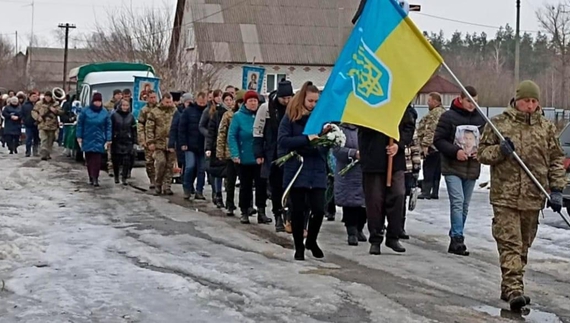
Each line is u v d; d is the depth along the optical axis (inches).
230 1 1955.0
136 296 305.9
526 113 302.4
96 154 698.2
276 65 1900.8
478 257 400.2
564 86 2126.0
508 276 300.4
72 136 946.7
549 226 511.5
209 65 1643.7
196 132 601.6
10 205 556.1
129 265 358.3
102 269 350.0
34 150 1061.1
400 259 386.0
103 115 696.4
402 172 398.9
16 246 393.7
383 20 323.6
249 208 506.3
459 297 315.0
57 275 338.0
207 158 567.8
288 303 297.1
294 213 374.0
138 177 784.9
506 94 2368.4
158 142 631.8
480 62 2952.8
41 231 448.8
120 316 279.6
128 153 713.6
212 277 338.3
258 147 465.4
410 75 319.3
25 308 287.9
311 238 382.3
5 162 935.0
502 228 301.9
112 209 548.1
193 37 1884.8
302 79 1925.4
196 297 305.1
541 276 362.6
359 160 399.5
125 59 1658.5
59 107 992.9
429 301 306.5
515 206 298.8
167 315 281.3
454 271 362.3
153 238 431.2
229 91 562.9
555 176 302.4
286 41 1929.1
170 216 519.2
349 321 276.5
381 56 322.7
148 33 1662.2
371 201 394.9
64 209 541.6
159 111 634.2
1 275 336.8
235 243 422.6
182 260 372.5
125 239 425.7
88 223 481.4
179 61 1536.7
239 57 1867.6
